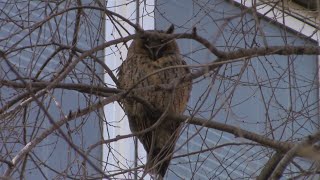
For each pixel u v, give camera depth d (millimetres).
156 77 12695
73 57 11359
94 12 12703
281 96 15008
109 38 13969
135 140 11320
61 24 13398
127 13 14711
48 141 13461
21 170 9969
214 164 14266
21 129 11406
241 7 10484
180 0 15602
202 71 10266
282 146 10297
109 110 14281
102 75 13828
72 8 10203
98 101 10586
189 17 15406
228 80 11875
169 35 10250
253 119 15047
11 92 11648
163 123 12180
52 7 12602
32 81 10484
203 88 14812
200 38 10180
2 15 12258
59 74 10516
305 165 12602
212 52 10070
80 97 13984
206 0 14633
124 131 14227
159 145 12289
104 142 10078
